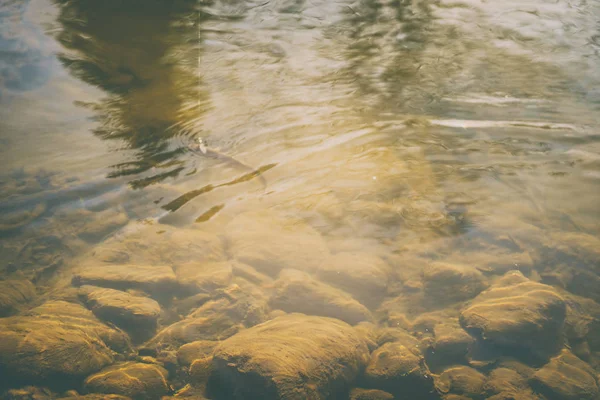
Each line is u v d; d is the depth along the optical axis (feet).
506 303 6.47
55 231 7.25
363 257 7.02
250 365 5.77
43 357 5.89
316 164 8.22
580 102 9.53
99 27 12.69
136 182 7.90
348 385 5.93
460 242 7.18
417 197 7.70
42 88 9.90
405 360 6.03
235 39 12.41
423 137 8.74
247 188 7.86
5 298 6.52
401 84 10.25
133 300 6.56
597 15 13.46
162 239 7.21
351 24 13.29
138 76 10.52
